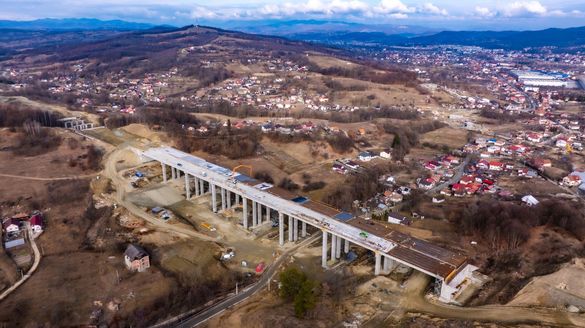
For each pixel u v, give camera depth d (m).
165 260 152.38
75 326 119.44
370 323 116.81
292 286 125.12
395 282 137.25
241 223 185.75
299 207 164.12
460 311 120.12
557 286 127.56
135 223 177.00
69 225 172.88
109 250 158.00
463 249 157.88
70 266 147.00
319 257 158.12
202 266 149.62
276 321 115.06
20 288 133.62
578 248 150.50
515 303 122.44
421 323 114.81
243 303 128.75
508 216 168.12
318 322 115.75
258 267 148.38
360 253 160.88
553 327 110.69
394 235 145.25
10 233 165.12
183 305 126.81
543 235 162.38
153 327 118.19
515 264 144.00
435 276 124.88
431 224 180.12
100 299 130.12
